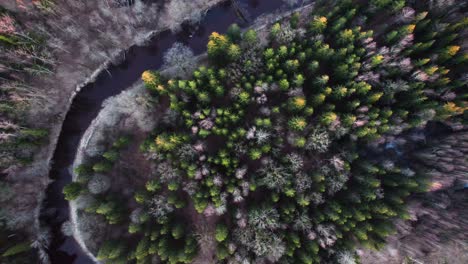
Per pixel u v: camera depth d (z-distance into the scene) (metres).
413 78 34.94
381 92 33.88
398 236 36.06
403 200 35.53
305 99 34.72
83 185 38.09
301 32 36.25
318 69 37.41
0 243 36.66
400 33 34.97
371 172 34.06
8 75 38.66
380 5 35.69
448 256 36.62
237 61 36.66
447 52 34.03
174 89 36.81
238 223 33.50
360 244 35.28
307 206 34.38
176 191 36.66
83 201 38.34
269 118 35.16
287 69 34.91
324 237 32.56
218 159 33.94
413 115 35.31
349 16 35.47
